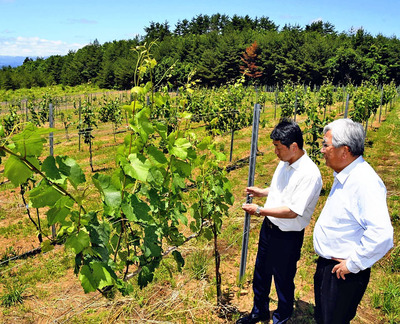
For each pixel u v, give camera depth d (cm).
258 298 332
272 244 311
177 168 301
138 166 230
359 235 240
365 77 6234
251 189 358
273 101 2959
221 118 1005
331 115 845
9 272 453
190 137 351
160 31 9494
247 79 6762
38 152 195
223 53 6850
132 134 252
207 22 11100
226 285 409
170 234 317
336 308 252
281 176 308
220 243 509
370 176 231
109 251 255
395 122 1736
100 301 361
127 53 8019
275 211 292
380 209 223
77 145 1370
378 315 363
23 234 587
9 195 793
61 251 496
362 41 7031
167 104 723
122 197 240
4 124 1355
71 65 8025
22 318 362
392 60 6600
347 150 235
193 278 419
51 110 466
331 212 250
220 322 344
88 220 222
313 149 846
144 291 382
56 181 198
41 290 411
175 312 344
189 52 7438
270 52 6694
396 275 432
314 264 455
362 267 227
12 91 6256
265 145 1254
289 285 315
